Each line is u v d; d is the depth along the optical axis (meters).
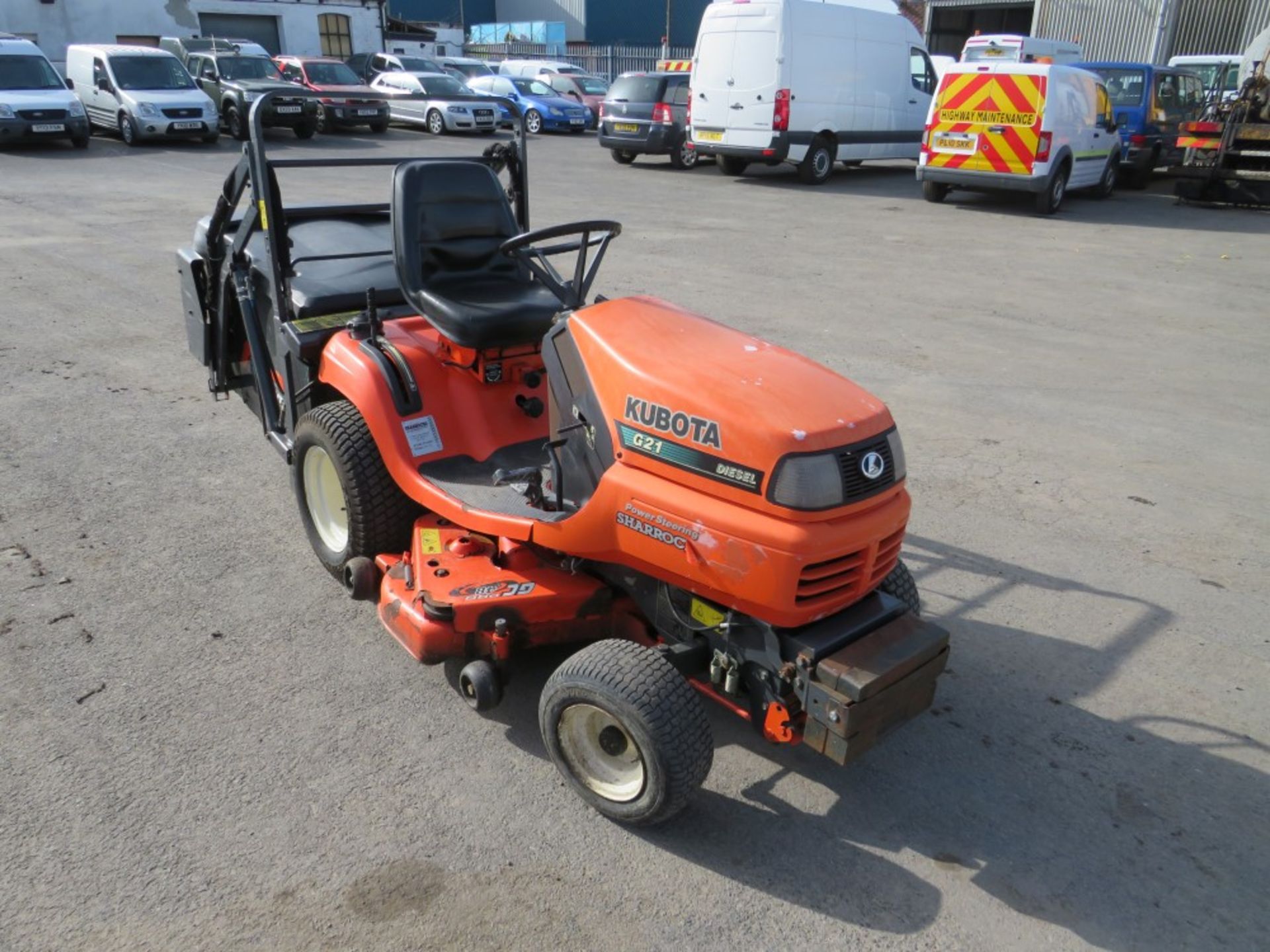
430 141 21.75
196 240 5.39
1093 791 3.30
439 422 3.94
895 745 3.48
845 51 16.88
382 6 33.16
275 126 20.52
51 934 2.56
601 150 21.77
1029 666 3.95
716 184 16.83
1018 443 6.12
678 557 2.88
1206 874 2.97
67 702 3.46
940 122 14.77
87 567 4.34
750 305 9.00
